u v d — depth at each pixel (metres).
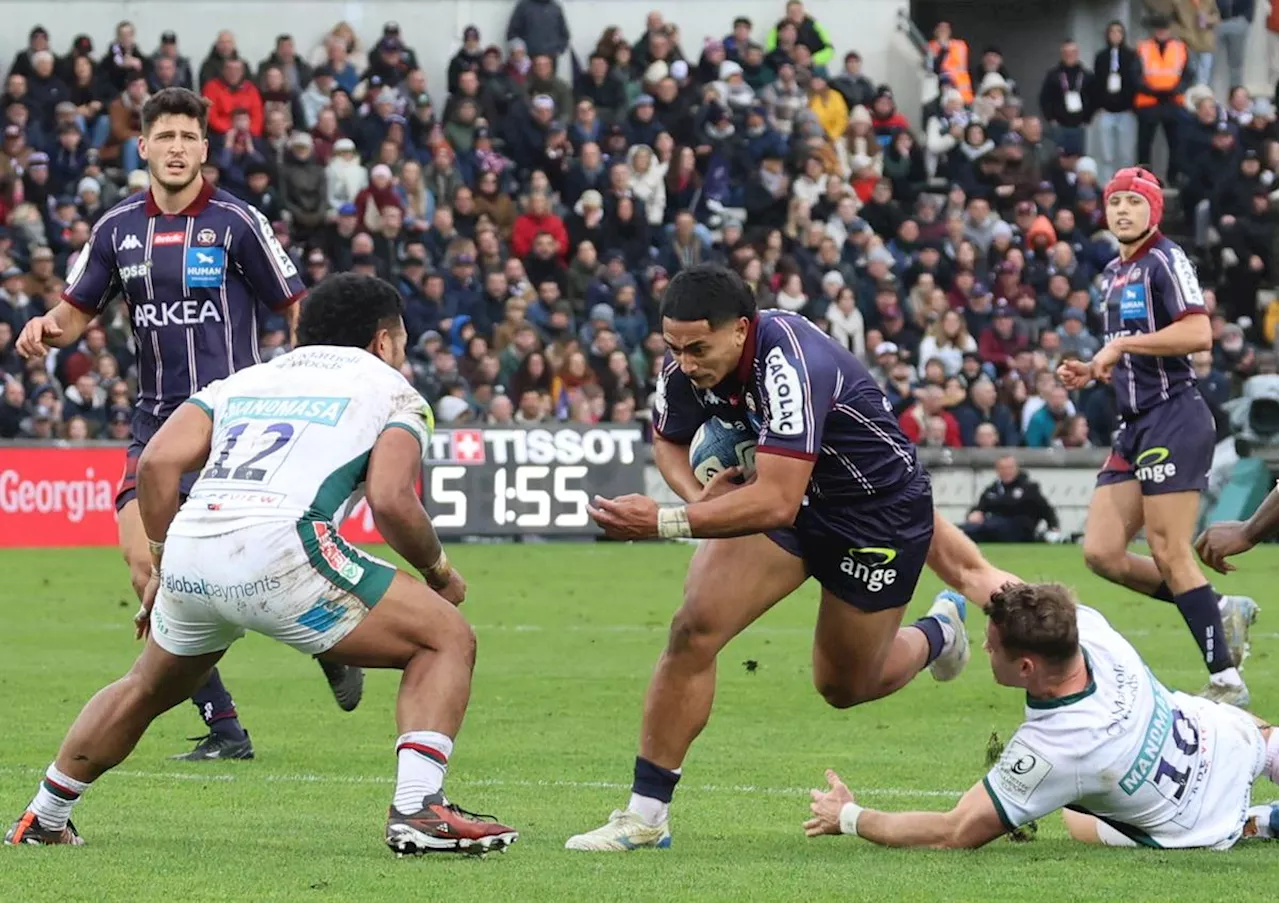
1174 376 25.20
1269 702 26.11
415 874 13.88
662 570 49.03
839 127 73.81
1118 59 74.81
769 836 16.39
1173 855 15.02
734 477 15.62
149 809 17.66
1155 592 26.09
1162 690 15.26
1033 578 46.09
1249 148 73.38
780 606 41.25
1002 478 60.31
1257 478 59.19
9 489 54.25
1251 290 71.44
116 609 38.81
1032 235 70.38
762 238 67.44
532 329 61.03
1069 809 15.64
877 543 16.28
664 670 15.59
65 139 64.06
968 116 73.69
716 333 14.95
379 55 69.62
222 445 14.47
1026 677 14.86
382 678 29.09
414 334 61.44
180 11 75.19
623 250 66.56
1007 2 85.06
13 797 18.19
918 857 15.05
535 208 65.56
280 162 65.25
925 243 69.00
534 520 58.97
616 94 72.25
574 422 59.62
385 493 14.04
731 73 71.94
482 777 20.02
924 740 22.75
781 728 23.77
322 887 13.33
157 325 21.69
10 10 73.06
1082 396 64.69
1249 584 46.75
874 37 81.06
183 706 25.58
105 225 21.88
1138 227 25.39
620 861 14.77
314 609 14.06
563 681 28.50
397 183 65.56
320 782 19.47
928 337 65.62
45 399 56.25
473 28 70.44
